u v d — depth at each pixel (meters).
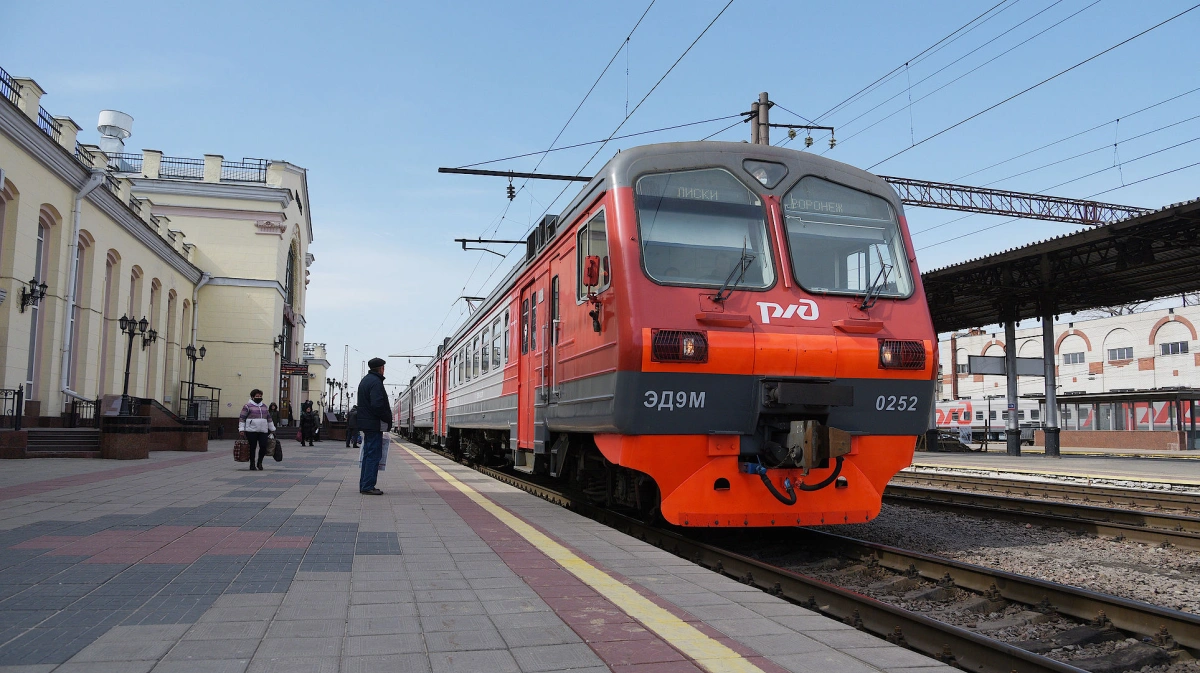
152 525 6.53
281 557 5.27
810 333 6.68
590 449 9.03
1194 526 8.23
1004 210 25.58
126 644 3.31
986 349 52.06
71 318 19.53
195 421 20.09
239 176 34.78
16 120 16.12
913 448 7.12
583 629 3.72
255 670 3.05
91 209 20.58
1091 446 38.62
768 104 15.94
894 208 7.52
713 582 4.79
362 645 3.41
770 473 6.75
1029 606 5.20
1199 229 16.61
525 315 10.71
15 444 15.03
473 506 8.48
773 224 7.00
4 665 3.02
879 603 4.72
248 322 32.75
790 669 3.21
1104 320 45.22
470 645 3.45
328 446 27.00
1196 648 4.20
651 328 6.36
